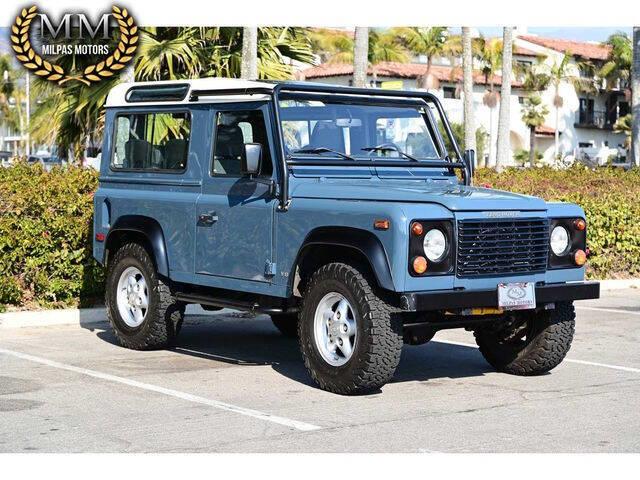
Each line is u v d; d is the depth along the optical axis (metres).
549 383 8.16
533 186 15.53
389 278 7.12
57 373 8.30
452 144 8.96
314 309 7.70
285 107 8.16
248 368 8.66
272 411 7.05
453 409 7.17
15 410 7.01
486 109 67.06
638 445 6.23
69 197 11.23
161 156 9.23
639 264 15.60
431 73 65.75
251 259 8.26
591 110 75.31
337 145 8.33
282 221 7.96
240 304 8.41
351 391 7.51
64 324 10.86
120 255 9.57
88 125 18.52
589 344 10.13
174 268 8.99
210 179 8.67
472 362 9.12
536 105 68.44
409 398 7.52
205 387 7.84
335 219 7.51
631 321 11.74
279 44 19.05
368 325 7.29
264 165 8.16
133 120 9.58
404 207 7.18
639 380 8.30
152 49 17.88
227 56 18.27
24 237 10.89
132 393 7.58
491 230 7.51
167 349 9.55
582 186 16.36
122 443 6.18
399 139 8.71
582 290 7.99
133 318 9.54
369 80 64.00
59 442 6.20
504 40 35.44
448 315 7.79
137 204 9.38
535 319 8.30
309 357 7.75
